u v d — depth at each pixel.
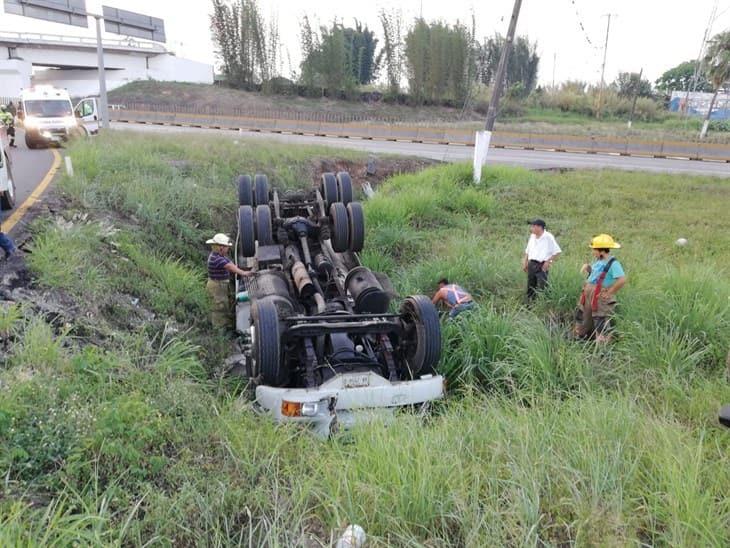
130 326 6.72
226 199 13.41
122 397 4.56
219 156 17.16
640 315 7.28
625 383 6.17
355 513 3.66
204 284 9.38
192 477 4.02
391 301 7.72
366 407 5.51
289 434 4.88
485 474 4.00
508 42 17.08
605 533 3.47
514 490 3.76
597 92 65.00
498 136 34.06
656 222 14.36
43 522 3.16
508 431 4.63
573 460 4.16
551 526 3.60
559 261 9.88
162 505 3.63
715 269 10.08
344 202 10.46
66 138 20.91
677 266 10.64
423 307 6.06
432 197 14.75
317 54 62.94
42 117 21.34
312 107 60.56
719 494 3.94
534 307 8.48
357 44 76.19
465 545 3.42
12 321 5.36
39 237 7.66
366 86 69.44
